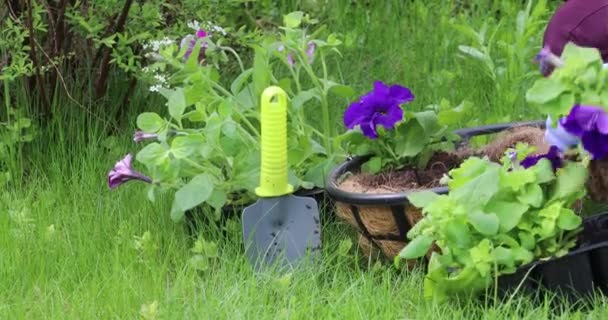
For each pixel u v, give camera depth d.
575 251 2.71
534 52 4.27
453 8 5.07
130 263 3.12
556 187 2.73
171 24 4.04
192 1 3.94
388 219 2.93
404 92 3.19
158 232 3.31
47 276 3.12
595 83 2.63
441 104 3.44
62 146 3.84
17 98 3.96
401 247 2.98
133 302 2.91
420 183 3.18
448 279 2.72
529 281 2.73
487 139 3.51
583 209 2.92
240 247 3.21
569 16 2.89
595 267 2.74
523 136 3.34
